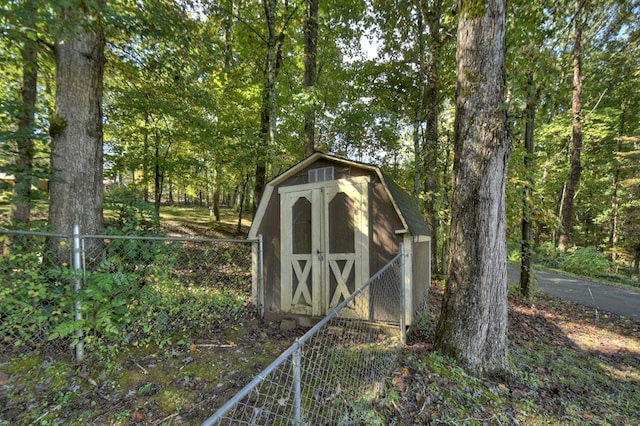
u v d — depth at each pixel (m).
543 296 8.30
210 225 12.77
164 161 7.40
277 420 2.38
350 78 11.05
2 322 2.99
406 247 4.34
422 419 2.51
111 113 6.70
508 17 4.16
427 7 8.10
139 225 4.58
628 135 14.80
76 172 3.96
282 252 5.23
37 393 2.58
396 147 10.39
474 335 3.47
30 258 3.16
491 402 2.91
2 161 3.80
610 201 17.50
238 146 8.70
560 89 3.57
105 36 4.39
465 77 3.55
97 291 3.09
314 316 4.92
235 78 8.89
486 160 3.45
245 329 4.48
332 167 4.93
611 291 9.24
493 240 3.48
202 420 2.37
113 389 2.71
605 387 3.70
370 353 3.53
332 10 9.49
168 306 3.97
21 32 3.08
